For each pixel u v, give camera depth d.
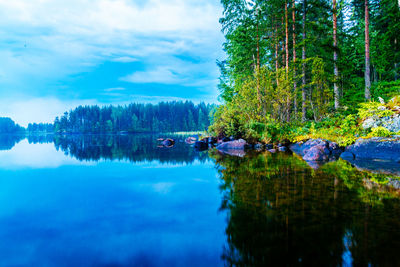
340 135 12.40
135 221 3.41
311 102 19.16
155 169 7.95
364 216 3.29
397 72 20.19
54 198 4.63
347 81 18.30
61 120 135.12
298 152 12.11
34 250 2.59
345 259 2.23
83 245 2.72
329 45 16.86
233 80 26.16
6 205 4.20
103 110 137.75
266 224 3.10
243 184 5.42
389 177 5.92
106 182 6.05
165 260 2.38
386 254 2.29
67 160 10.66
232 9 22.95
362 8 19.77
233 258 2.35
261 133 16.44
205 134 25.80
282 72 17.05
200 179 6.23
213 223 3.28
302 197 4.27
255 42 21.83
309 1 18.38
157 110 136.38
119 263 2.33
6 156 12.56
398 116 10.48
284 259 2.26
